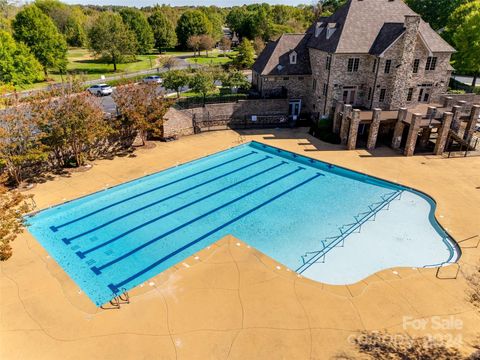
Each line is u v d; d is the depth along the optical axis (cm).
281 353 1372
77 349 1391
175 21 13688
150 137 3766
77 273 1908
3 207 1742
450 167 3106
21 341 1427
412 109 3794
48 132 2747
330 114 3969
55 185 2744
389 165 3150
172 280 1764
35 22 6638
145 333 1461
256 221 2398
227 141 3738
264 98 4441
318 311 1576
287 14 11869
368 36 3819
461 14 6034
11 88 2738
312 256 2045
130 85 3356
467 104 3672
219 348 1393
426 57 3719
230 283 1744
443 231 2217
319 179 2997
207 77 4531
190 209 2541
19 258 1927
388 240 2184
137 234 2248
